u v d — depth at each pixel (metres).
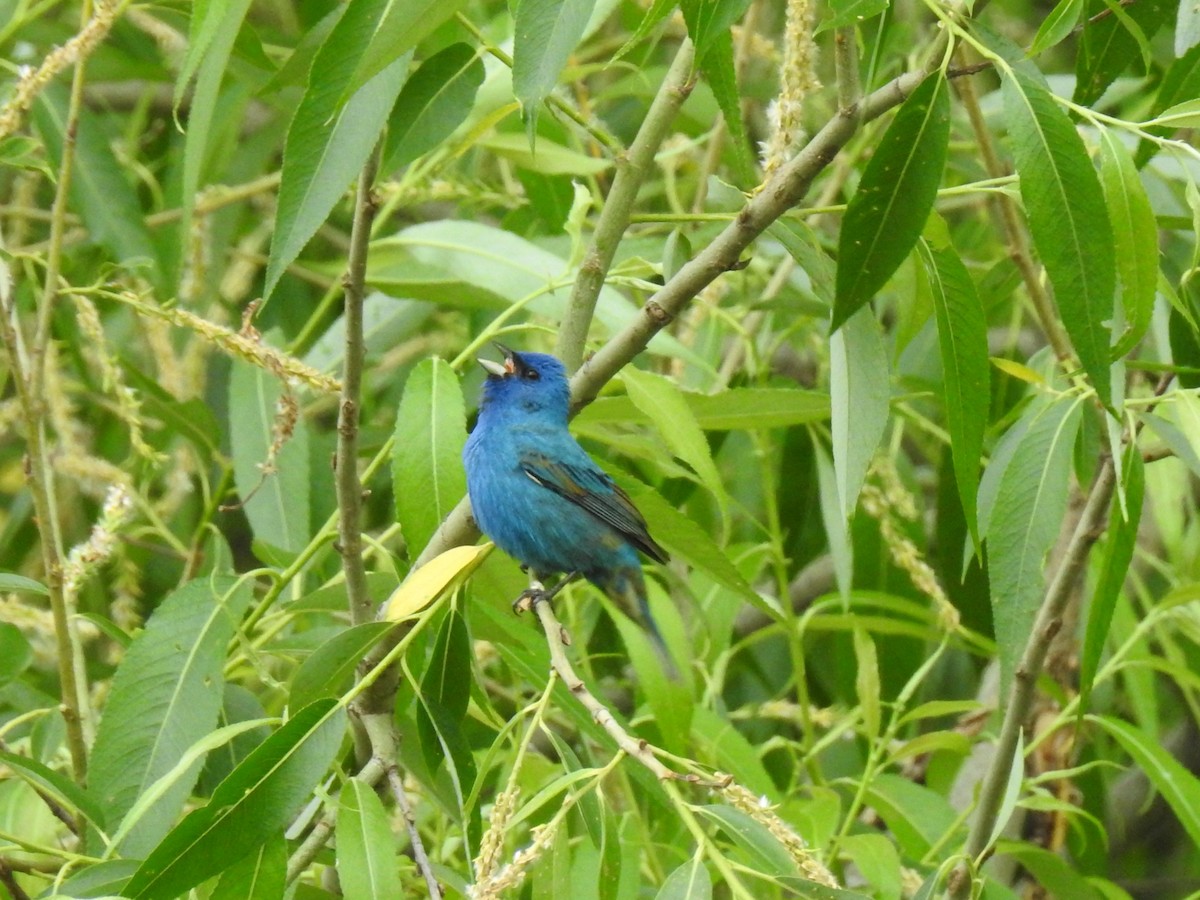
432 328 12.98
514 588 8.55
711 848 5.41
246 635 8.11
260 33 11.06
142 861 5.97
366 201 6.21
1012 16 13.93
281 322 13.46
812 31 6.29
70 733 7.44
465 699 6.83
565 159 10.18
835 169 12.37
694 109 11.53
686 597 11.01
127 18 11.78
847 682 11.06
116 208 10.49
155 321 9.85
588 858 7.07
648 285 7.06
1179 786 8.73
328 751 5.98
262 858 5.98
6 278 7.66
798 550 11.56
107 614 12.10
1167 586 12.02
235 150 12.50
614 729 5.66
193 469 10.92
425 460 7.31
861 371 6.37
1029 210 5.59
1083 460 8.41
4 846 7.04
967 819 9.09
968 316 6.43
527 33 5.59
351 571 6.76
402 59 6.33
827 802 8.57
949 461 10.46
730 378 11.45
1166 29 12.16
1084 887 8.81
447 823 9.00
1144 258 5.71
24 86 7.13
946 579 10.58
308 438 10.66
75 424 10.37
